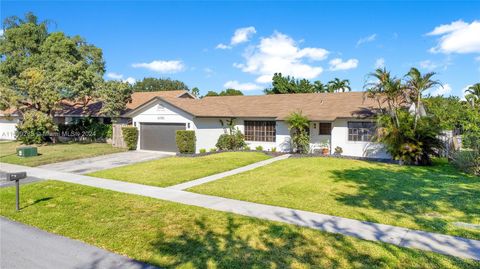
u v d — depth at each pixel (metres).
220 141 23.84
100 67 36.75
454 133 23.41
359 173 14.94
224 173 15.45
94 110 33.50
